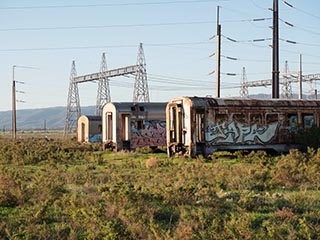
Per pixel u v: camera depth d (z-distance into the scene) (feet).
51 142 187.11
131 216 41.88
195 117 103.86
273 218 43.70
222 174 68.95
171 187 53.11
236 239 36.52
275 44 138.82
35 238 38.06
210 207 47.37
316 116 115.14
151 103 138.82
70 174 73.82
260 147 108.78
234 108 106.73
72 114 435.94
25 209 47.80
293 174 65.21
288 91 271.90
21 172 80.18
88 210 43.45
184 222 41.06
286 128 111.65
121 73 245.24
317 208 48.75
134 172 79.51
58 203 48.42
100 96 271.90
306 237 37.68
